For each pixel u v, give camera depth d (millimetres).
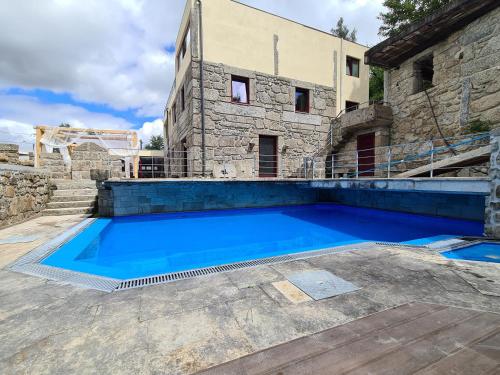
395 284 2787
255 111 11188
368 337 1872
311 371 1545
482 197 6676
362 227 7996
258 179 9414
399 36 8383
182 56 12328
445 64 8094
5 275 3119
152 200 8891
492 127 6770
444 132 8164
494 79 6742
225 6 10500
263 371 1556
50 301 2463
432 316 2141
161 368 1594
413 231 7363
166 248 5875
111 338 1892
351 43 13695
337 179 8828
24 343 1841
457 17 7223
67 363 1640
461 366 1562
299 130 12250
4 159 6812
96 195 8688
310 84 12492
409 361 1612
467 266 3320
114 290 2705
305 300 2445
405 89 9648
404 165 9641
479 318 2102
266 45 11391
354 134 11961
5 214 5785
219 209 10125
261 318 2143
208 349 1764
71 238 4957
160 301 2453
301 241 6551
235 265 3434
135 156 11680
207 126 10297
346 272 3139
